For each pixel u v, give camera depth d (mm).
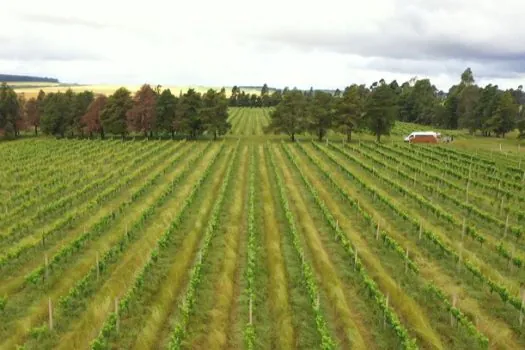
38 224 32031
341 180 46312
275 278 21969
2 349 16375
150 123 81188
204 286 21359
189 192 40625
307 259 25000
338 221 31641
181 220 31172
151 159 58719
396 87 161875
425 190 42281
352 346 16719
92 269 22547
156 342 17078
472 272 22359
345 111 78312
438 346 16641
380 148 70750
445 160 59250
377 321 18672
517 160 60406
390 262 24797
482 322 18625
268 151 67562
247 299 20156
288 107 80938
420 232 28016
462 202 35844
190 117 81312
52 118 89125
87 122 84875
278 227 30484
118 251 25297
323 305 19875
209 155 63156
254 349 16625
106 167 53656
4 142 86875
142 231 29672
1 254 26172
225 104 83688
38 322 18344
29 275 21109
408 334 17656
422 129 110812
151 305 19641
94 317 18422
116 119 81938
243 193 40281
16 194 41156
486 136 97188
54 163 56688
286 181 45500
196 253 25688
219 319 18344
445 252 25391
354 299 20547
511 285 21953
